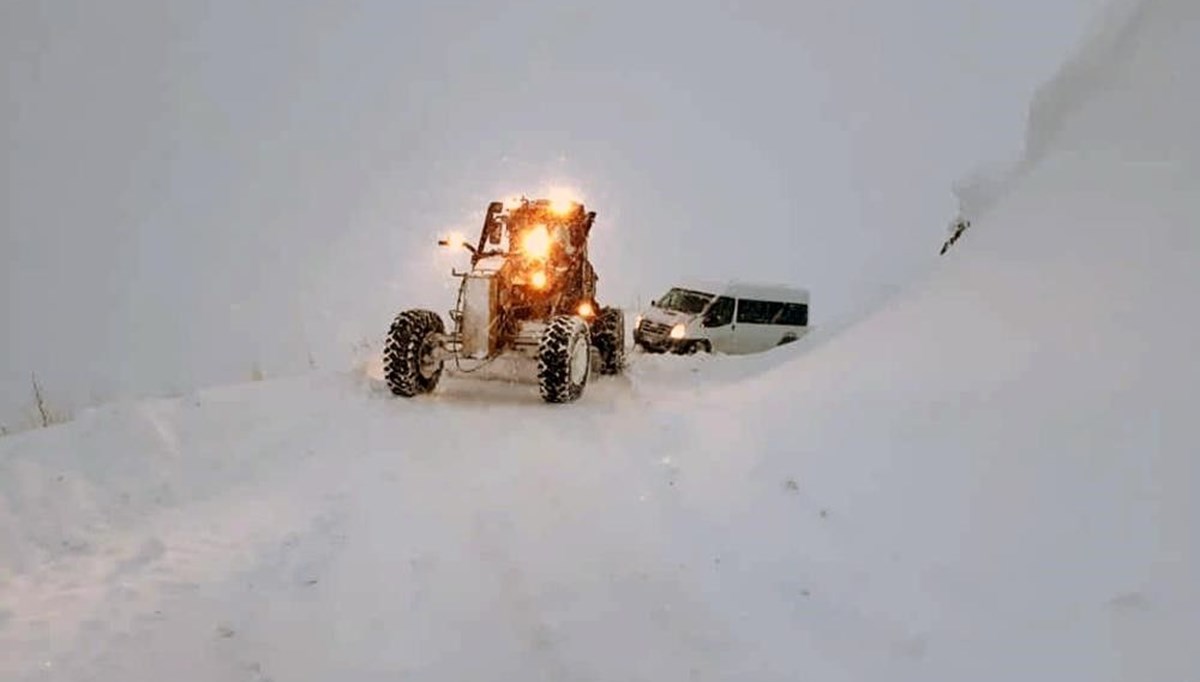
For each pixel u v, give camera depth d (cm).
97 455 517
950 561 322
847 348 651
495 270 876
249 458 552
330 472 527
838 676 264
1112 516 302
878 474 418
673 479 496
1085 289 452
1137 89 574
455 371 919
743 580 343
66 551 386
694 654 285
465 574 360
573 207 942
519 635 303
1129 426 340
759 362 1118
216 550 386
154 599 332
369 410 735
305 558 377
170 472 505
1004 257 561
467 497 475
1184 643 237
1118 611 260
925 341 547
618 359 1017
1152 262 423
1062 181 577
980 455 386
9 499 435
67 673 274
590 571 361
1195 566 262
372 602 332
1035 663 251
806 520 397
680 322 1484
